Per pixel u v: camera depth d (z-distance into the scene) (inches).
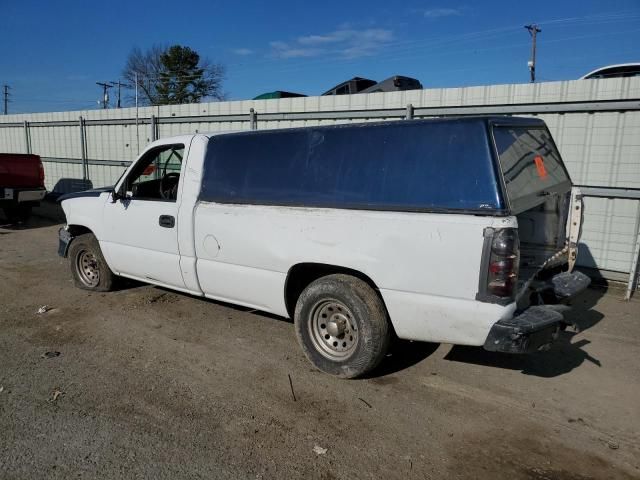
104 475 113.8
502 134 142.6
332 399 149.6
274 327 206.4
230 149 185.3
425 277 138.6
